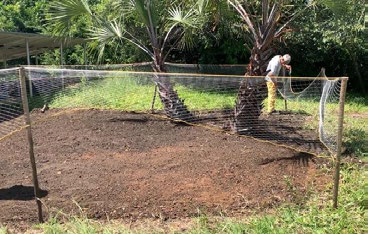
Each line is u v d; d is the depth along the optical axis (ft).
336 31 37.86
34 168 14.05
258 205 14.93
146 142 22.80
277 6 22.52
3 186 16.99
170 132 24.81
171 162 19.22
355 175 17.29
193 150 20.95
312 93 32.07
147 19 26.53
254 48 23.17
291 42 44.86
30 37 38.06
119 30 26.96
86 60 51.80
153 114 28.86
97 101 34.42
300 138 22.81
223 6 24.99
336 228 12.88
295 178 17.29
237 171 17.90
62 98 34.71
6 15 60.90
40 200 14.10
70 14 25.59
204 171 17.95
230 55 48.83
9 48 46.09
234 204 15.02
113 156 20.53
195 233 12.79
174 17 25.32
